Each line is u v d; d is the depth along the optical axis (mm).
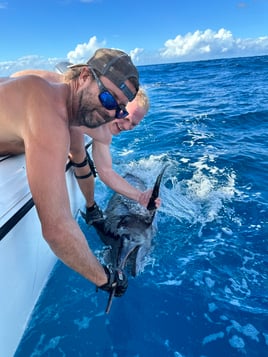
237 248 1434
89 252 857
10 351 889
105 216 1457
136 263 1220
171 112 4348
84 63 862
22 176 1033
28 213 977
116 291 973
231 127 3438
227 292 1202
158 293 1199
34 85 812
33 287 1045
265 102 4746
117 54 829
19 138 907
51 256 1201
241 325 1068
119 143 2936
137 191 1422
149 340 1022
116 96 831
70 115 889
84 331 1050
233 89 6699
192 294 1194
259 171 2211
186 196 1871
